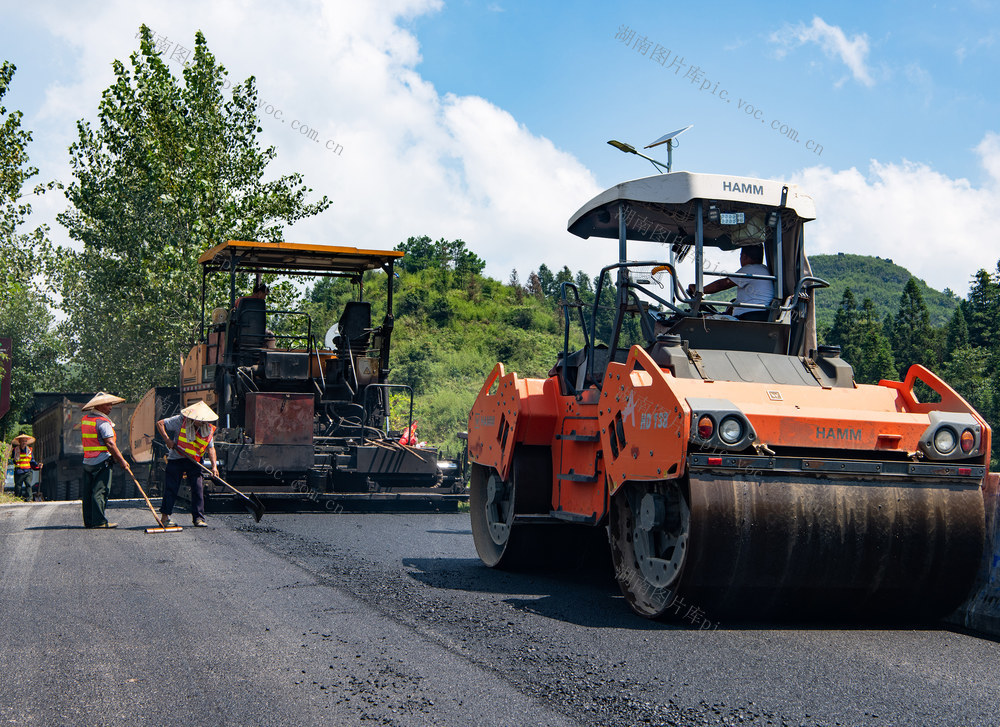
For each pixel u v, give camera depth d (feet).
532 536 24.53
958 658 15.80
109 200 73.67
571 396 23.22
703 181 20.79
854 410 18.02
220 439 43.47
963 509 17.67
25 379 147.84
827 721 12.25
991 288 396.98
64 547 27.86
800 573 17.11
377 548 28.96
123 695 13.02
